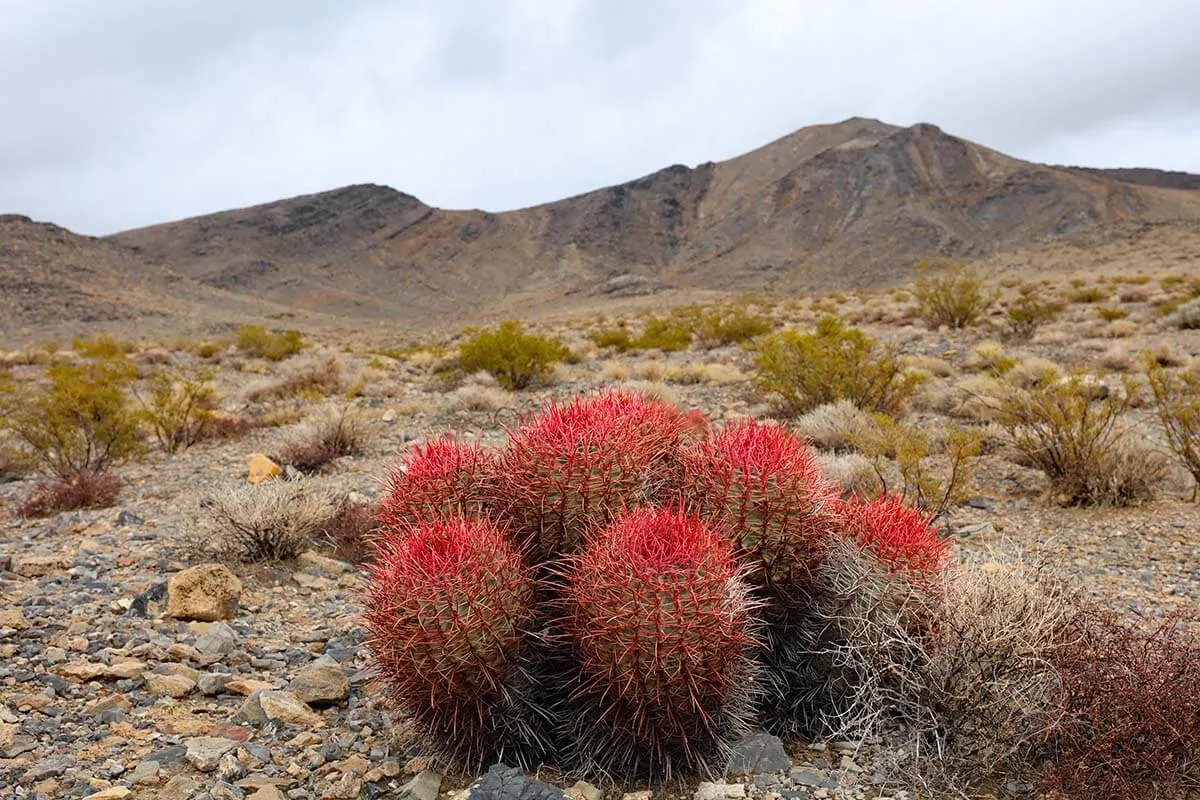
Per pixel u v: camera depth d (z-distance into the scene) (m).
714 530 3.58
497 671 3.45
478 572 3.32
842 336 13.84
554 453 3.66
